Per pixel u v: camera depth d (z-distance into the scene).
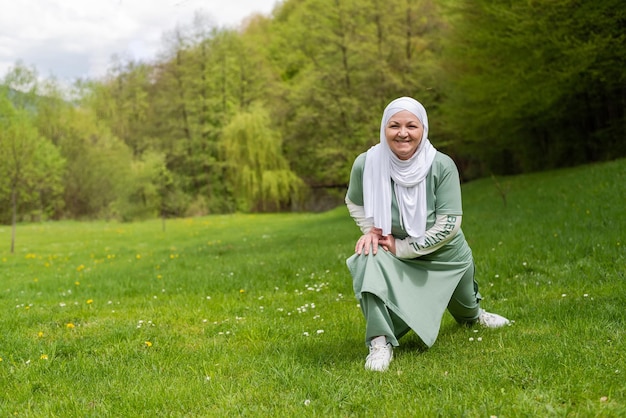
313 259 9.41
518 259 7.28
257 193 36.75
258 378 3.67
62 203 37.94
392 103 3.91
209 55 42.03
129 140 43.25
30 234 24.61
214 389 3.51
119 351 4.53
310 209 39.78
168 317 5.88
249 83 42.88
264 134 36.88
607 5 16.83
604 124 22.02
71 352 4.66
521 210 12.84
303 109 36.75
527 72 19.22
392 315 3.90
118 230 25.36
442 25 31.22
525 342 4.03
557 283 6.07
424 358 3.92
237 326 5.30
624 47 16.98
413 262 4.02
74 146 39.31
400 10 32.56
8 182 31.56
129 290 8.02
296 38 38.91
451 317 5.14
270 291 7.32
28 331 5.47
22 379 3.89
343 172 34.81
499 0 19.67
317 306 6.17
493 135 24.89
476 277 6.73
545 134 25.05
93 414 3.17
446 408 2.93
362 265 3.94
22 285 9.30
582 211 10.62
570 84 18.67
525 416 2.78
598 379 3.15
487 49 20.55
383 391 3.29
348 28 34.19
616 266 6.37
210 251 13.30
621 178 13.31
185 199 40.06
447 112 26.78
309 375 3.64
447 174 3.90
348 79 34.84
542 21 17.70
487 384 3.25
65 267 12.48
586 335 4.00
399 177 3.89
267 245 13.60
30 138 21.69
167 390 3.52
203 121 41.94
